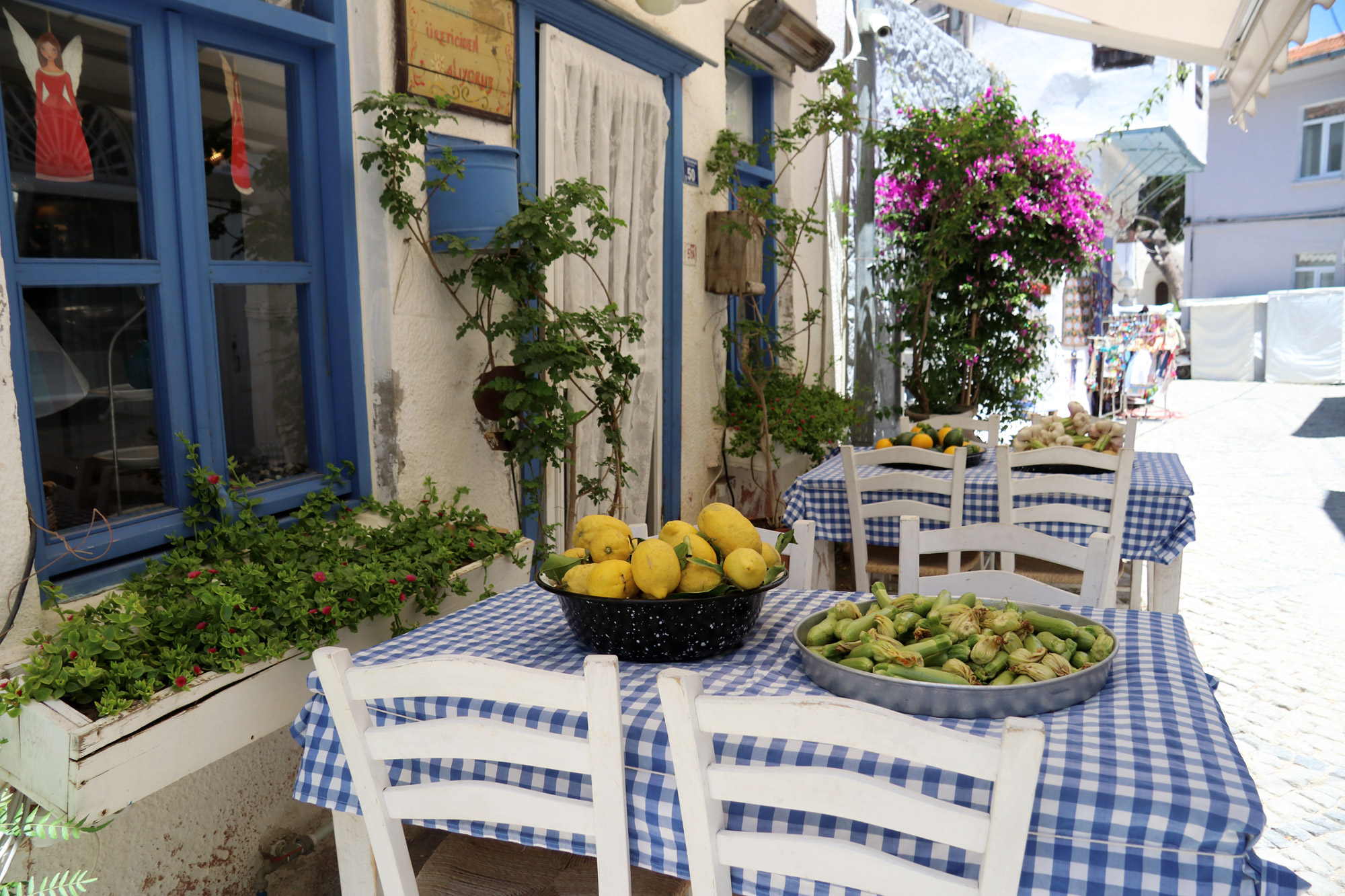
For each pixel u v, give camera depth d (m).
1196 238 25.00
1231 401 17.75
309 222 3.29
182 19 2.80
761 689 1.80
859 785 1.30
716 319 6.16
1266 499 8.39
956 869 1.37
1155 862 1.31
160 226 2.78
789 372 7.04
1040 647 1.75
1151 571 4.11
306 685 2.44
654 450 5.36
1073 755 1.45
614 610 1.89
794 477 6.92
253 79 3.09
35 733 1.94
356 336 3.41
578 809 1.49
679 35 5.27
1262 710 3.86
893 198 7.99
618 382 4.37
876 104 8.20
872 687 1.69
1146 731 1.54
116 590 2.56
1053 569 4.16
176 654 2.19
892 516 3.91
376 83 3.36
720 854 1.41
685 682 1.33
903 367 8.90
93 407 2.65
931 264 7.68
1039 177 7.65
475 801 1.57
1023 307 8.08
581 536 2.09
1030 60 12.38
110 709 1.97
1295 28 4.85
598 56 4.58
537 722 1.65
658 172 5.09
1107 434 4.59
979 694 1.62
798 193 7.23
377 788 1.62
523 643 2.13
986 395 8.33
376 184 3.43
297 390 3.33
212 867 2.80
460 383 3.87
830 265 7.77
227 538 2.84
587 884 1.90
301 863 3.03
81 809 1.89
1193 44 6.40
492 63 3.85
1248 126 23.81
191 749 2.12
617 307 4.33
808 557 2.71
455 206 3.54
